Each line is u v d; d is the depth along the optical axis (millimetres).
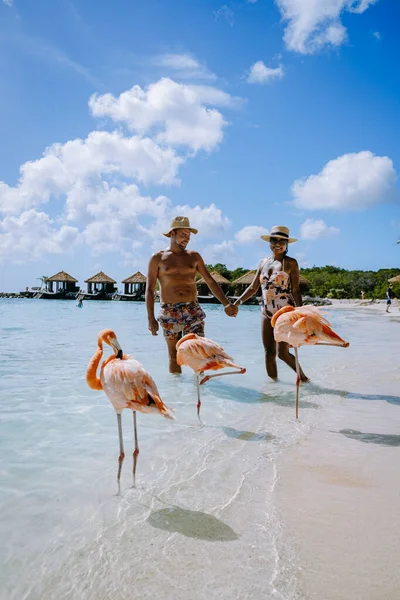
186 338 5246
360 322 22516
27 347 11281
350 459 3961
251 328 18266
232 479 3564
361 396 6289
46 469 3803
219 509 3090
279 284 7090
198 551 2609
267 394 6422
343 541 2680
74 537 2791
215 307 45312
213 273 55344
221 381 7281
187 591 2279
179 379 7398
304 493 3305
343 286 69625
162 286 7836
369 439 4492
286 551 2578
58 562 2541
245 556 2553
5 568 2494
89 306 44656
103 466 3869
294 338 5176
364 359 9641
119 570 2459
